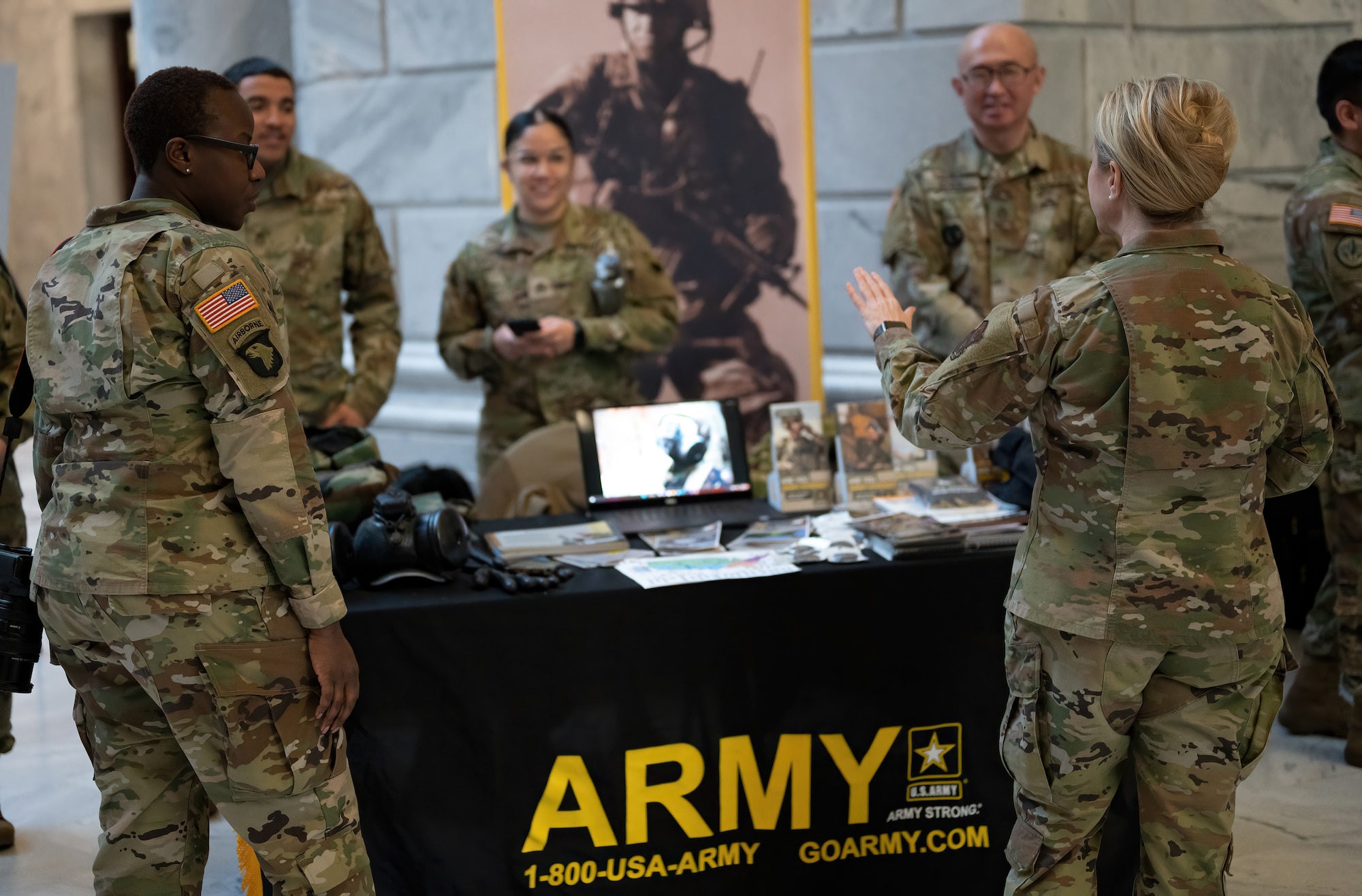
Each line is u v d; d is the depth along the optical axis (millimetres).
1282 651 1737
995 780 2316
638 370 4035
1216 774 1715
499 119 3898
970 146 3482
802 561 2273
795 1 3861
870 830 2305
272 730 1695
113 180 8461
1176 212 1644
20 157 8328
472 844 2178
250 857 2123
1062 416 1662
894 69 4348
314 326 3312
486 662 2133
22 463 6453
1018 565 1777
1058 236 3441
